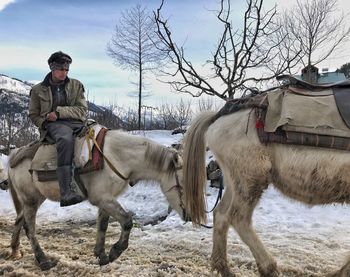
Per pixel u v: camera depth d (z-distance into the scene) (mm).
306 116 3941
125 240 4953
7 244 6297
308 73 13789
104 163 4973
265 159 4078
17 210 5734
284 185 4113
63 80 5504
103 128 5234
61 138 4969
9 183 5746
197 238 6273
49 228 7520
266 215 7410
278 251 5504
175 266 4926
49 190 5219
